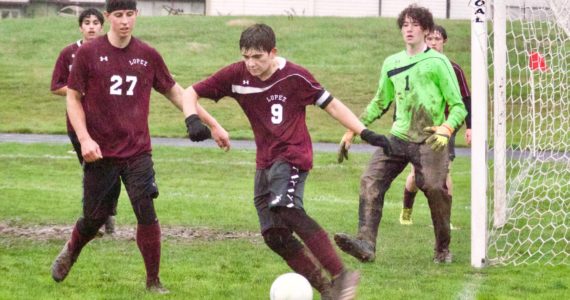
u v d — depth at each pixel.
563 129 25.92
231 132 50.72
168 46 80.31
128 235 20.81
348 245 16.48
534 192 25.58
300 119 13.52
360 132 13.24
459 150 46.03
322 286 13.45
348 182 33.88
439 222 18.11
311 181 33.97
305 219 13.12
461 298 14.80
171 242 20.05
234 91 13.58
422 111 17.69
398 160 17.86
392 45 82.88
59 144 43.62
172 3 107.81
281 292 12.34
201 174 35.25
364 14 107.06
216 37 84.38
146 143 14.49
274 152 13.38
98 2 105.94
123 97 14.29
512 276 16.95
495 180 22.28
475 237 17.88
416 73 17.66
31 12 104.88
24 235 20.67
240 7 106.31
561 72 24.78
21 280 15.59
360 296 14.72
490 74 25.94
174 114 56.62
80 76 14.15
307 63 75.88
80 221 14.71
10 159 37.81
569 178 27.00
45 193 28.34
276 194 13.12
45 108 57.81
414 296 14.83
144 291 14.84
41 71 67.75
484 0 17.83
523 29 23.17
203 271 16.69
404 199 23.56
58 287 15.09
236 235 21.22
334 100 13.40
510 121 32.31
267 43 13.03
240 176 34.97
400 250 19.66
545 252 19.83
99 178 14.39
